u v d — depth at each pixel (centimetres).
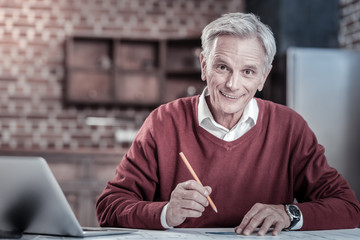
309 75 369
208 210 156
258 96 444
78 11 499
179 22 513
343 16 414
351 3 402
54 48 494
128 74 485
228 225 157
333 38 418
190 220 155
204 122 160
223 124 160
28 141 489
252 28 141
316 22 417
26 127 489
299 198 166
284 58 379
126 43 498
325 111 369
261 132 162
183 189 129
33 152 397
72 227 114
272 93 407
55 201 109
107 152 404
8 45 490
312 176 158
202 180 158
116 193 152
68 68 477
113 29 504
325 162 161
